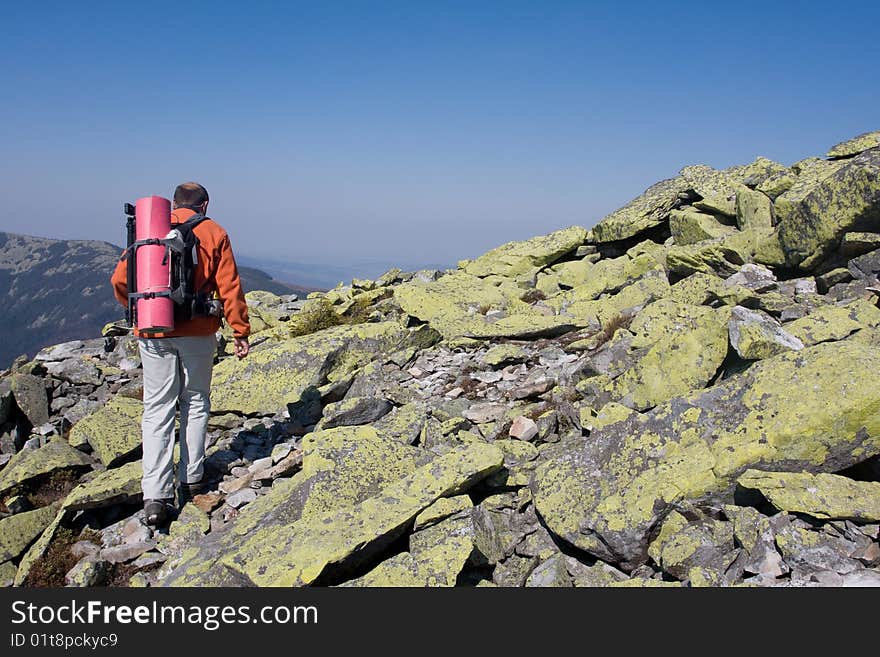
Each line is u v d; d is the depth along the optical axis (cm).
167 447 340
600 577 264
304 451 341
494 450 309
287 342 534
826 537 240
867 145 633
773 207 618
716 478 271
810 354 290
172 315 322
